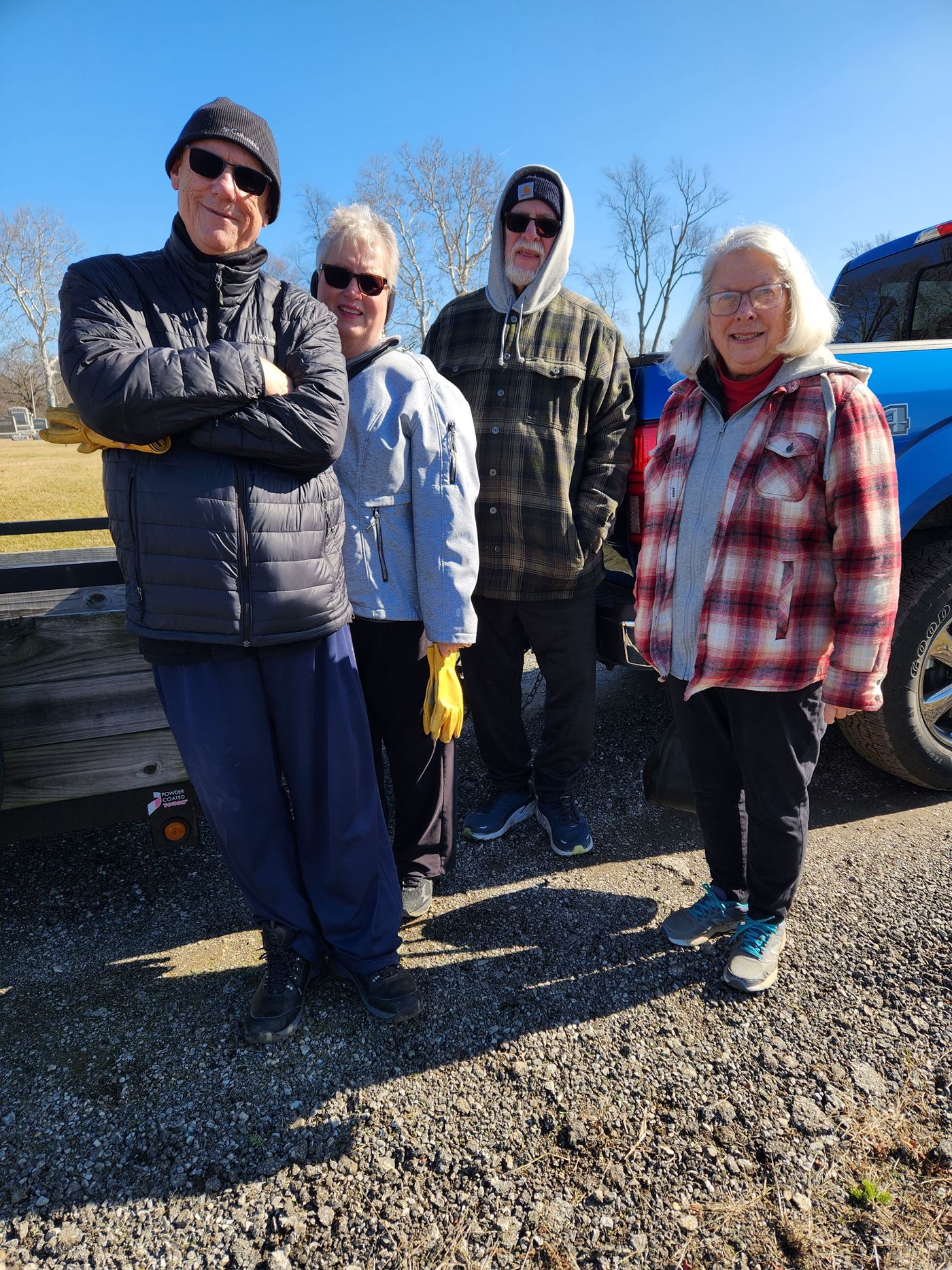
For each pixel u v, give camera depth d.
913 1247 1.45
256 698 1.82
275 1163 1.64
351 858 1.99
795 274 1.73
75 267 1.66
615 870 2.67
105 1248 1.48
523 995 2.08
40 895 2.57
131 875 2.68
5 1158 1.65
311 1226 1.51
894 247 3.74
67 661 2.14
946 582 2.74
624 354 2.58
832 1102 1.75
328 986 2.14
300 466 1.71
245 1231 1.50
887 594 1.78
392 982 2.01
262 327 1.75
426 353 2.76
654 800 2.44
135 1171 1.62
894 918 2.34
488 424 2.50
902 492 2.72
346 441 2.06
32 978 2.18
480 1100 1.77
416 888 2.41
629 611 2.67
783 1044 1.91
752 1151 1.64
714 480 1.92
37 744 2.14
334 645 1.90
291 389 1.72
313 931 2.06
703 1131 1.69
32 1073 1.85
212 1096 1.79
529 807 2.98
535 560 2.52
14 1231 1.50
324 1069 1.86
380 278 2.02
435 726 2.12
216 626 1.70
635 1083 1.81
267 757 1.87
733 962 2.10
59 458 17.38
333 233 2.01
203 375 1.56
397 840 2.44
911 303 3.69
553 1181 1.59
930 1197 1.54
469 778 3.35
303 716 1.88
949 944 2.22
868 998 2.04
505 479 2.49
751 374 1.89
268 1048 1.92
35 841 2.88
